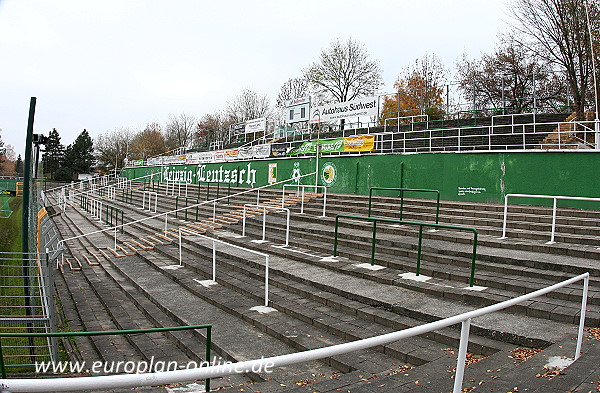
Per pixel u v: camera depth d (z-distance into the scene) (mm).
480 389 4254
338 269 10008
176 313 8805
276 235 14406
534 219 12391
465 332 3688
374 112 24625
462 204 14812
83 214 28953
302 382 5574
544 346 5734
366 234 12461
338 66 42469
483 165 16156
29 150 10406
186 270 12398
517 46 29094
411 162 18391
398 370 5531
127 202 32000
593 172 13711
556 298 7316
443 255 10078
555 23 23641
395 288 8586
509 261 9094
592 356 5012
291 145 29047
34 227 11883
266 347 6988
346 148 21438
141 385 2551
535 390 4137
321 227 14164
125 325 9016
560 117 21906
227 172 32344
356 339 6793
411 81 37438
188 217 20734
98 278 13164
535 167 14906
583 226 11297
